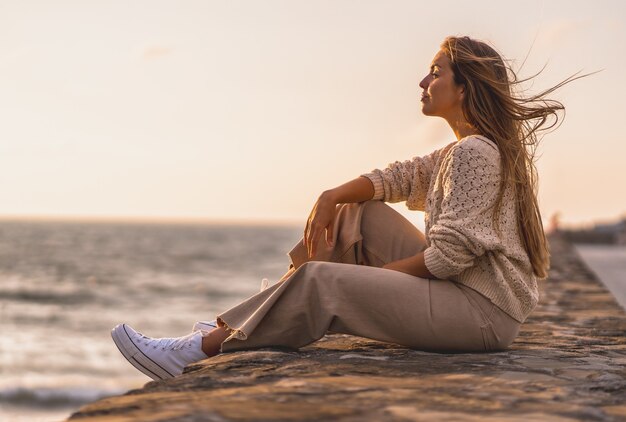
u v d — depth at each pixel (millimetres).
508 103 3998
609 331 5559
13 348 28750
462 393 3074
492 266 3932
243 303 4055
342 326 3955
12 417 18172
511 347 4531
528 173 4078
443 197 4008
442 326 3914
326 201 4207
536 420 2650
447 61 4121
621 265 27312
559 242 24297
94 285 54406
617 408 2893
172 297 48688
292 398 2895
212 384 3207
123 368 24547
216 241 138875
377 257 4191
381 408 2746
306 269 4000
